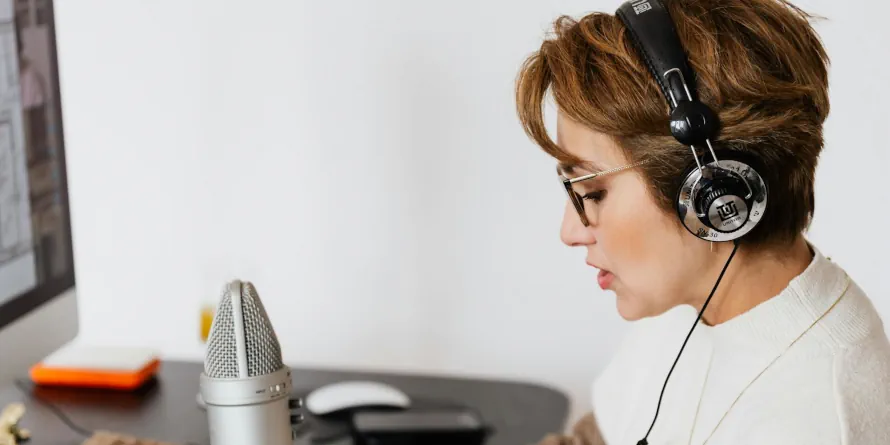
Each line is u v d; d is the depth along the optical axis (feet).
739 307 2.86
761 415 2.74
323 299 6.54
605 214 2.77
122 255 6.68
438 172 6.18
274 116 6.26
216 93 6.29
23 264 3.84
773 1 2.67
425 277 6.39
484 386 5.12
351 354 6.60
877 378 2.70
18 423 4.50
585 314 6.26
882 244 5.77
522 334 6.37
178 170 6.47
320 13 6.05
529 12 5.82
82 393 4.91
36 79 3.97
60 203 4.17
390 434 4.33
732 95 2.53
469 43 5.93
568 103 2.66
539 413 4.73
